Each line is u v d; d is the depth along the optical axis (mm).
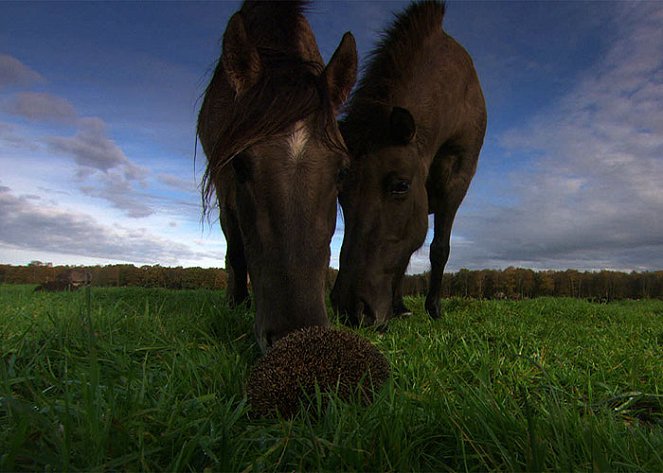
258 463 379
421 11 1399
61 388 523
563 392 667
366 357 565
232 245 1320
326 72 841
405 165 1189
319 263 711
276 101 750
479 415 475
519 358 842
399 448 406
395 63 1308
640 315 2041
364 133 1205
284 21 1034
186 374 643
